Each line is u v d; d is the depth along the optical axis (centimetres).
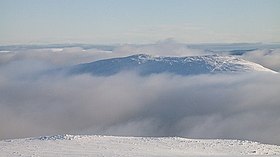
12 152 3484
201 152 3697
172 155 3412
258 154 3597
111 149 3725
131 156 3284
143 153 3516
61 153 3441
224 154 3588
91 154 3384
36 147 3797
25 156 3250
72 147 3809
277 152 3772
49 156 3262
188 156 3350
